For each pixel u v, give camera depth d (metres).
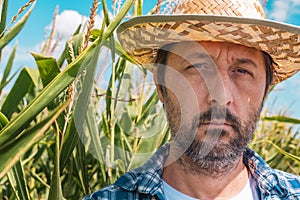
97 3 0.99
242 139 1.13
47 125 0.64
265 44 1.17
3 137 0.77
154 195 1.20
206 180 1.20
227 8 1.21
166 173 1.24
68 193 1.39
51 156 1.72
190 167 1.18
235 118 1.11
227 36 1.13
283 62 1.34
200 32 1.13
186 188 1.22
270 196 1.25
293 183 1.29
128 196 1.21
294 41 1.17
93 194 1.22
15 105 1.43
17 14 1.01
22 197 1.13
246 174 1.27
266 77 1.26
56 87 0.83
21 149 0.64
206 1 1.22
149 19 1.15
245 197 1.25
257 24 1.09
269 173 1.27
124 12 0.96
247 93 1.15
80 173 1.39
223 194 1.22
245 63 1.16
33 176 1.69
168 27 1.14
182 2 1.28
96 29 1.21
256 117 1.18
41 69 1.07
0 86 1.57
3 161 0.63
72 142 1.10
